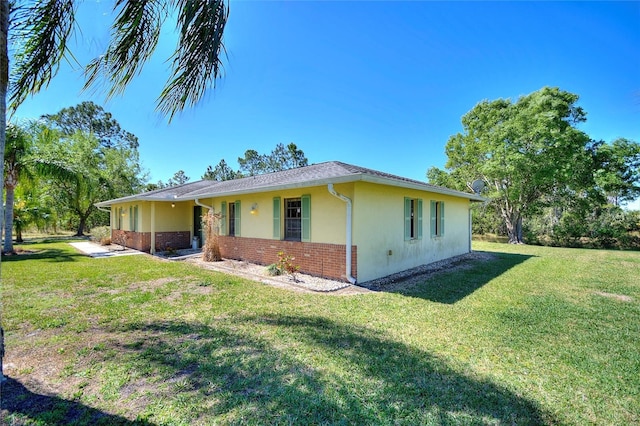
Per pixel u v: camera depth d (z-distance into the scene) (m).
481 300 5.63
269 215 9.48
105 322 4.39
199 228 14.52
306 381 2.82
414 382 2.82
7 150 11.62
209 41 2.75
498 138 18.42
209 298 5.69
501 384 2.80
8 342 3.70
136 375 2.93
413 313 4.84
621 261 10.73
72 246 15.58
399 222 8.61
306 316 4.68
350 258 7.07
